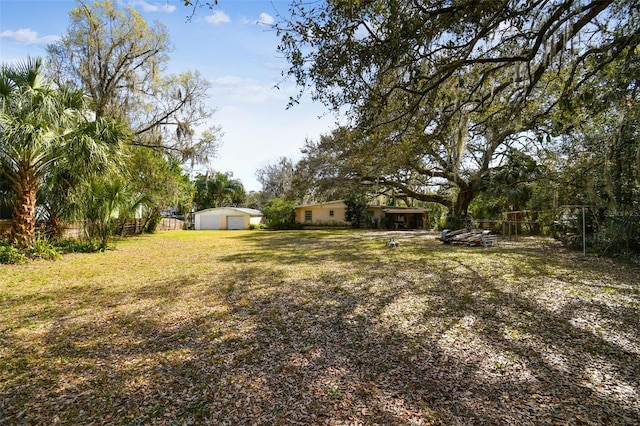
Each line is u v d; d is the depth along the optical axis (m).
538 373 2.66
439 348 3.17
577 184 10.38
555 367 2.75
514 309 4.30
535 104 6.71
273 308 4.49
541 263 7.51
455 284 5.69
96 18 12.18
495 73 5.49
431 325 3.79
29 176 8.37
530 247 10.71
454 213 19.16
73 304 4.73
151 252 10.75
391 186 20.00
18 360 2.99
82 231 10.98
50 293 5.34
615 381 2.51
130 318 4.12
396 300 4.79
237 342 3.37
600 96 4.86
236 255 9.96
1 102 7.38
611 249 8.34
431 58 4.33
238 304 4.70
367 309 4.40
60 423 2.10
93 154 8.39
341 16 3.59
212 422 2.09
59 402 2.33
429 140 5.56
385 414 2.16
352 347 3.22
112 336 3.55
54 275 6.76
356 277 6.37
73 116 8.75
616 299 4.61
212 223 30.50
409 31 3.46
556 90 6.56
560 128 4.88
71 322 3.98
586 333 3.46
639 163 6.04
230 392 2.44
